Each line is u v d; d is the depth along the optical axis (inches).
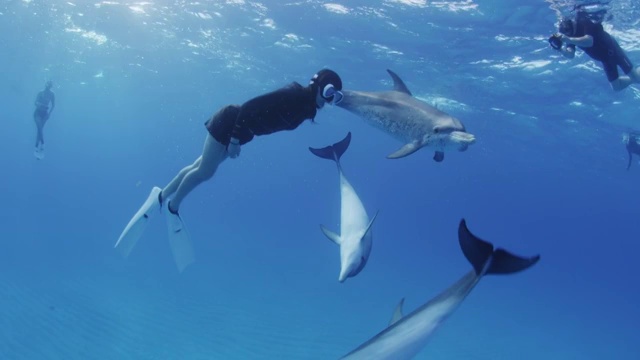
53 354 522.6
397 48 863.7
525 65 824.9
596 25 390.3
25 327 583.2
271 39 954.1
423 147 214.7
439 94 1095.6
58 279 816.9
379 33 807.1
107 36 1067.9
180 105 1930.4
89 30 1034.7
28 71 1590.8
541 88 930.7
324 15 778.8
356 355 105.7
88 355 529.7
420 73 976.9
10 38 1189.1
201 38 1009.5
